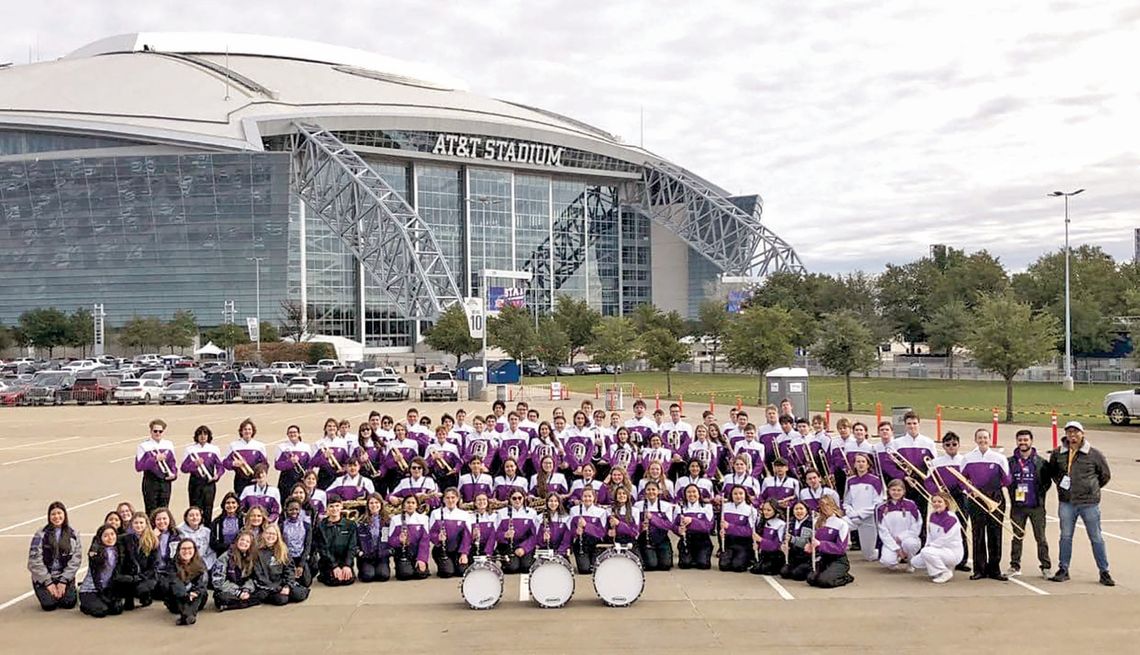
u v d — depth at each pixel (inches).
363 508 538.9
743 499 538.9
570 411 1743.4
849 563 543.5
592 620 429.4
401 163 5260.8
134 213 4542.3
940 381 2596.0
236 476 623.5
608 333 2600.9
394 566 549.3
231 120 4672.7
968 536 583.8
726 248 6043.3
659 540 534.6
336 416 1707.7
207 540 481.7
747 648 382.0
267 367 3265.3
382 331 5064.0
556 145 5570.9
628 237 6200.8
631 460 640.4
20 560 572.1
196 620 436.8
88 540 642.2
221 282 4589.1
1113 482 814.5
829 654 372.8
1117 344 2913.4
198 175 4483.3
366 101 5310.0
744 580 509.7
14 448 1211.2
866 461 563.8
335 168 4532.5
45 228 4576.8
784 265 5792.3
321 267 4953.3
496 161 5413.4
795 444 641.0
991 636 393.7
